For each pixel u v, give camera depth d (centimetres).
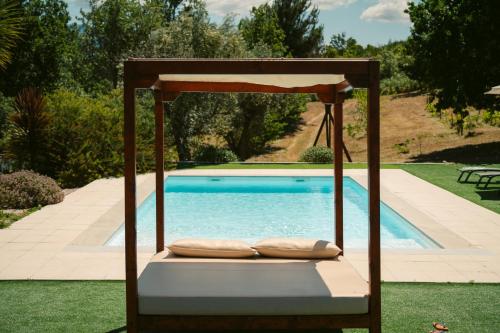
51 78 2783
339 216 576
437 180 1360
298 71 410
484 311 492
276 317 422
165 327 423
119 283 570
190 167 1656
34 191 1050
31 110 1305
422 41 2002
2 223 859
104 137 1419
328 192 1371
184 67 409
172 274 475
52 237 784
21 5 2645
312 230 988
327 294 424
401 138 2509
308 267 499
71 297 527
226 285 444
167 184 1434
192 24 1769
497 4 1862
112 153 1410
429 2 2034
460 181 1341
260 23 3516
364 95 2495
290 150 2698
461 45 1936
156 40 1756
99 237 783
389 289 554
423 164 1689
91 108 1432
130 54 1856
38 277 590
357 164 1717
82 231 825
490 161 1781
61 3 2923
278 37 3425
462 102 2036
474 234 807
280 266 502
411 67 2122
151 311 422
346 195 1329
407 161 2069
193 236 937
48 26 2836
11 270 617
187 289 435
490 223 881
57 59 2795
